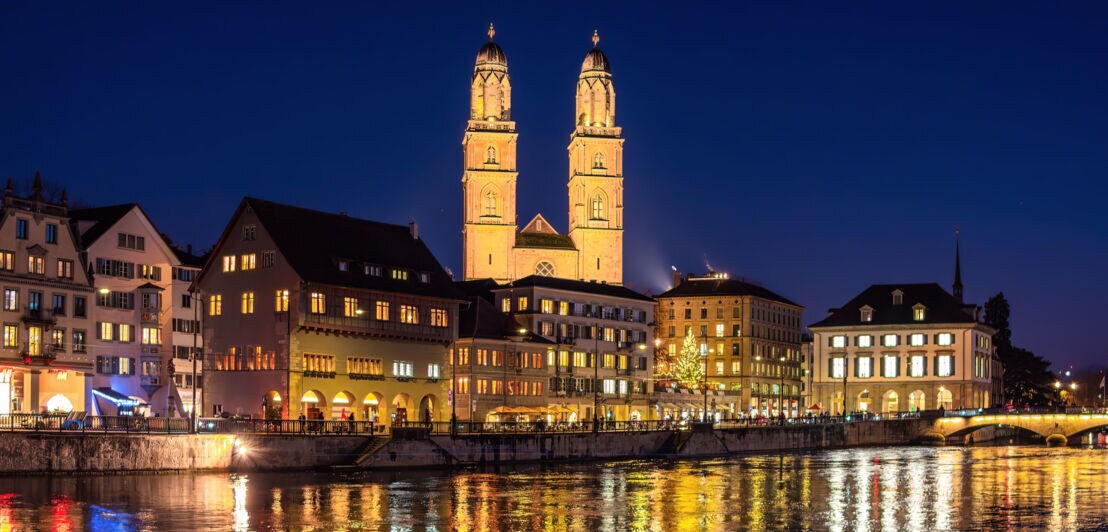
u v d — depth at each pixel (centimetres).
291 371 12331
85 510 7706
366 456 10875
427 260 14475
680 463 12912
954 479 10988
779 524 7744
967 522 7894
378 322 13262
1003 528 7638
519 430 12525
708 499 9025
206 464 9938
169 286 13400
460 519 7788
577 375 16638
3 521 7250
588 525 7619
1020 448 17100
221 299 13062
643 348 18075
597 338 17250
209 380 13025
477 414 14900
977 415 18612
